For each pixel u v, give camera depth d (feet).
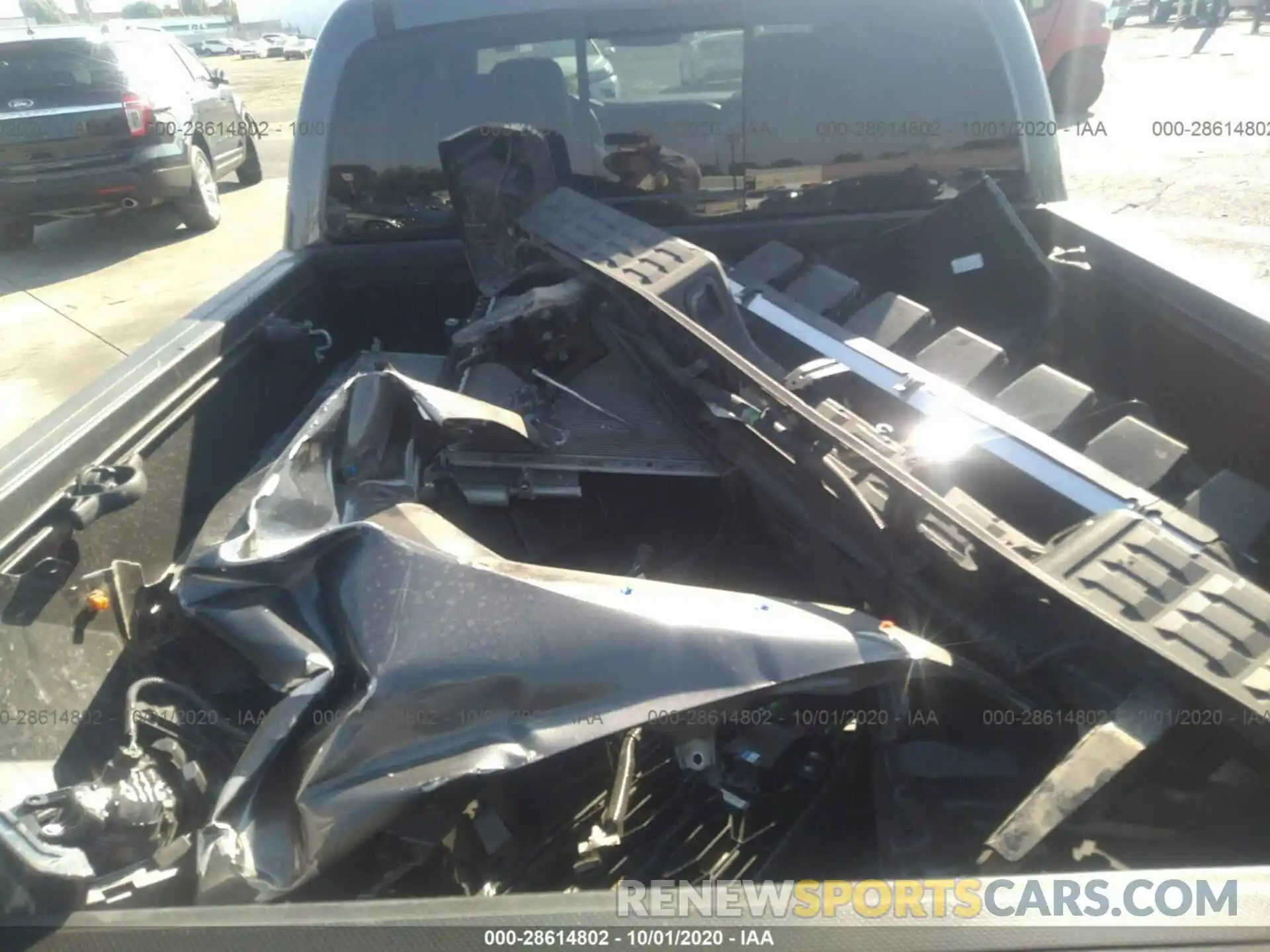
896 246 10.05
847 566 6.53
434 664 5.09
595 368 8.31
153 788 5.02
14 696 5.27
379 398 6.71
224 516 6.40
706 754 5.31
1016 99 9.90
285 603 5.58
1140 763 5.02
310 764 4.90
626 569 7.64
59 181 29.58
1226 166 32.91
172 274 28.99
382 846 4.93
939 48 9.73
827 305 9.20
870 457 6.15
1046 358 10.03
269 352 9.09
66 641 5.77
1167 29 76.95
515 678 5.06
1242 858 4.97
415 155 10.19
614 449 7.50
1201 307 7.76
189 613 5.59
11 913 4.11
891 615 6.34
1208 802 5.24
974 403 7.52
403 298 10.61
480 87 10.01
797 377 7.38
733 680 5.04
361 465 6.61
